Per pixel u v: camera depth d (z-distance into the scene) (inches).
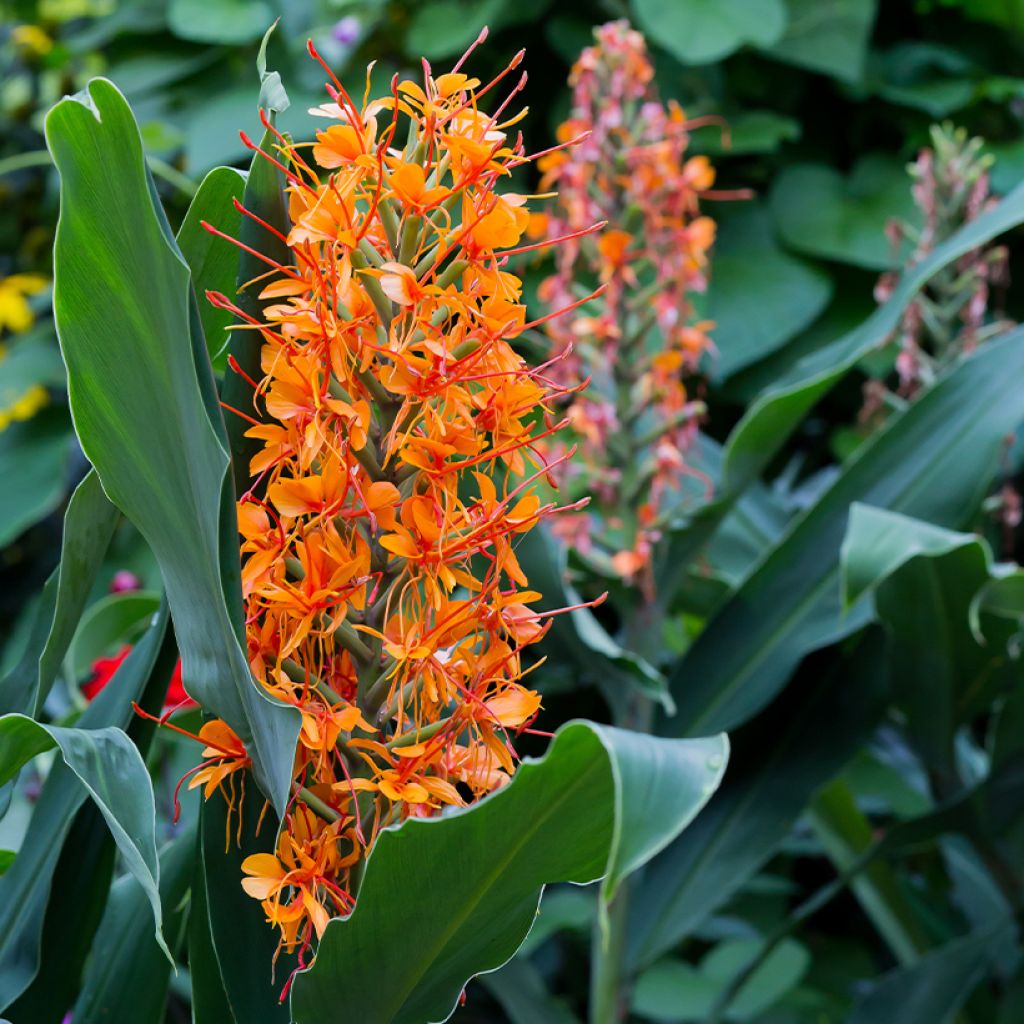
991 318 92.9
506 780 33.1
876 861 63.9
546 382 33.8
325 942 31.6
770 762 56.4
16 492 96.4
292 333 31.7
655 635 56.3
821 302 90.1
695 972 74.9
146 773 32.8
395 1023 33.6
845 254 89.6
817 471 97.2
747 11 86.9
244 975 34.5
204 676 32.3
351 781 32.1
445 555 32.3
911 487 55.3
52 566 110.3
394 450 32.3
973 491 54.7
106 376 31.0
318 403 31.6
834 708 56.9
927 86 97.7
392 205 33.0
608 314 53.0
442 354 31.6
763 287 90.7
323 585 32.1
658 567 56.2
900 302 51.8
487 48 96.7
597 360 54.0
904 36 104.7
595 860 31.9
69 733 32.9
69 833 37.7
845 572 46.9
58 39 117.3
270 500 32.5
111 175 29.6
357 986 32.5
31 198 115.6
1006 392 55.5
